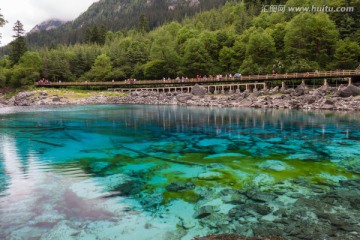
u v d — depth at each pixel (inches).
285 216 294.7
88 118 1311.5
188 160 537.3
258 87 2514.8
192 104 2140.7
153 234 266.7
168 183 406.6
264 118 1213.1
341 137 762.2
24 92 2780.5
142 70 3636.8
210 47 3590.1
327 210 309.0
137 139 772.0
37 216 304.7
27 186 398.0
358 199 338.0
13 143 722.2
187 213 308.5
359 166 482.3
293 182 402.0
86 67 4153.5
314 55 2650.1
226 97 2185.0
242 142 714.8
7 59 4387.3
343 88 1685.5
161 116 1366.9
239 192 366.6
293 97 1819.6
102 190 381.1
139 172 463.2
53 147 671.8
